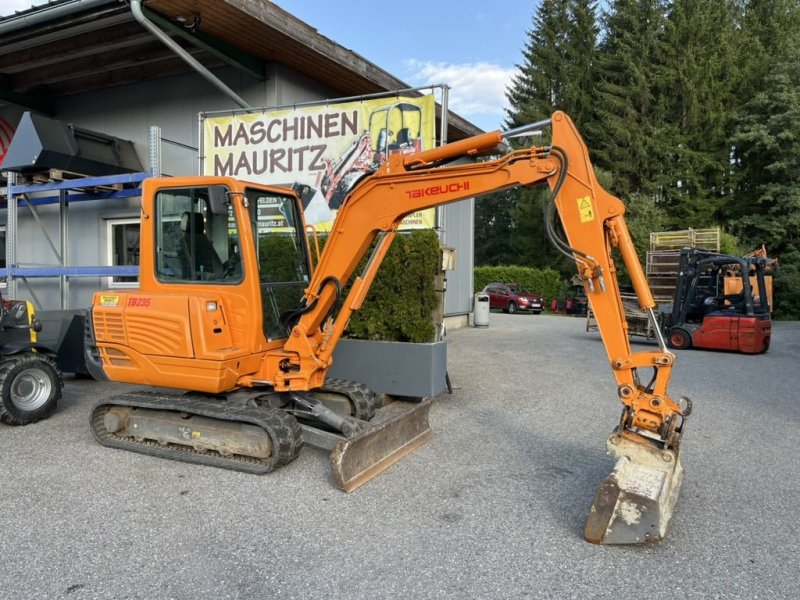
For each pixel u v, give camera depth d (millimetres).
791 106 26141
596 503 3549
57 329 7945
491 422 6348
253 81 10047
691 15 32000
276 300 5496
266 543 3537
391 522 3846
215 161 8711
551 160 4191
